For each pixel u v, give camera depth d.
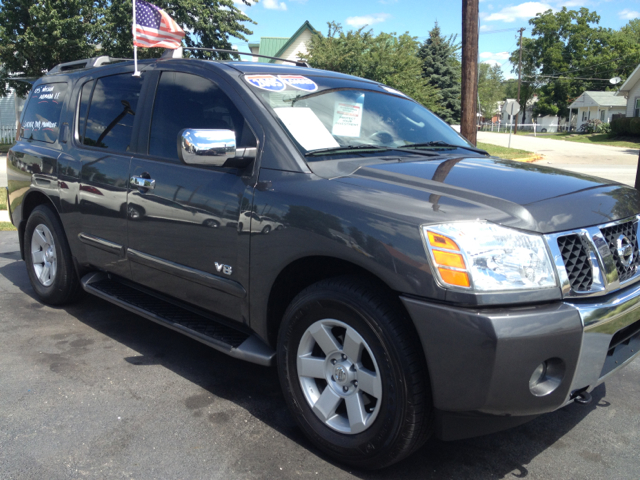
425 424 2.13
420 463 2.41
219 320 3.02
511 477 2.33
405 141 3.18
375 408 2.19
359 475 2.31
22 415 2.71
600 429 2.73
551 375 2.05
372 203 2.22
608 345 2.15
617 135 41.66
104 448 2.45
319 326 2.37
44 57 23.41
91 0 23.64
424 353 2.02
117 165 3.43
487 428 2.11
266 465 2.35
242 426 2.67
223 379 3.19
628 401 3.03
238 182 2.71
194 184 2.90
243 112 2.82
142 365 3.35
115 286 3.84
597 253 2.20
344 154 2.75
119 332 3.90
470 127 8.95
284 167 2.58
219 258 2.78
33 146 4.39
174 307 3.40
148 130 3.33
